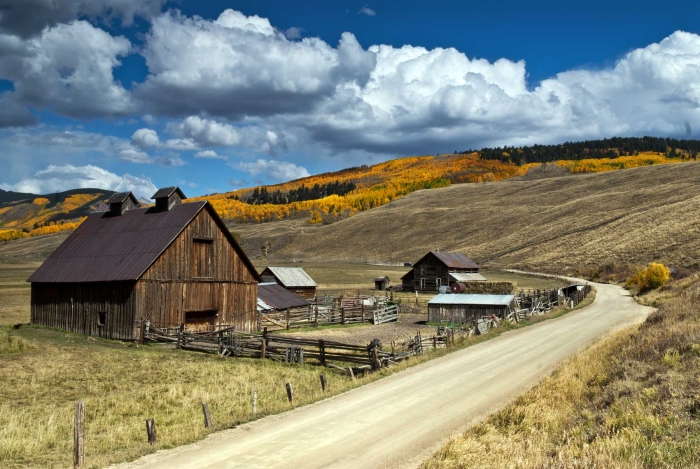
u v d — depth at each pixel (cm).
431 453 1416
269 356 3045
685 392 1451
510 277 10194
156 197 4228
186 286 3950
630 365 1991
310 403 1964
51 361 2770
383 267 14025
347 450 1441
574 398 1847
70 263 4144
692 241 9281
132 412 1917
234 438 1546
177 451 1430
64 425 1731
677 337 2128
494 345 3334
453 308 5066
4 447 1473
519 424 1589
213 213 4150
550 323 4469
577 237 12394
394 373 2523
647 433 1248
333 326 4788
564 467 1104
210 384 2356
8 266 12206
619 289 7744
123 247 4006
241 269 4331
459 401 1972
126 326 3678
